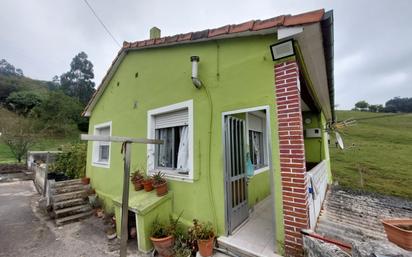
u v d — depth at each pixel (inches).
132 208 146.6
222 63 142.1
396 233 82.7
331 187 298.0
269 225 147.6
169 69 180.1
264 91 120.2
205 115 148.2
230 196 135.3
